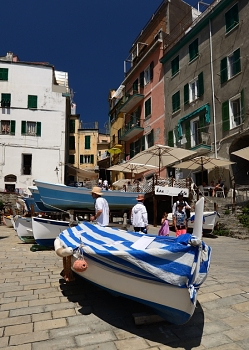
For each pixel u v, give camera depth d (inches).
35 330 147.6
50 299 188.4
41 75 1289.4
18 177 1207.6
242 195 660.7
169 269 130.1
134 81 1290.6
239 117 750.5
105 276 160.7
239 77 741.9
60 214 594.6
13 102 1248.2
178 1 1152.8
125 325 152.5
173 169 978.7
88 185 1230.3
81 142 1772.9
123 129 1362.0
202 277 142.1
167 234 376.5
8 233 631.8
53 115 1275.8
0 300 187.2
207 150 810.8
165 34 1102.4
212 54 839.1
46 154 1245.1
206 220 518.0
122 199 558.3
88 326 151.5
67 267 221.6
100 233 207.5
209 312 167.8
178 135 956.6
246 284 212.4
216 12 831.1
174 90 1000.2
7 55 1362.0
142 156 699.4
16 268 271.6
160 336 141.6
